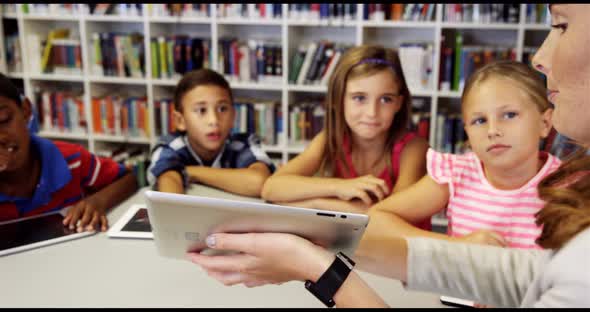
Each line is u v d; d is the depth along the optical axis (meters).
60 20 3.70
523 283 0.76
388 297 1.04
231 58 3.29
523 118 1.18
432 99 3.12
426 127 3.17
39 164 1.58
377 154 1.65
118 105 3.48
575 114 0.57
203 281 1.09
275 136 3.37
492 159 1.22
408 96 1.62
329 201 1.50
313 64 3.22
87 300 1.00
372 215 1.35
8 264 1.16
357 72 1.51
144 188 1.79
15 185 1.54
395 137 1.64
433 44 3.19
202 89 1.85
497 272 0.77
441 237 1.23
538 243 0.61
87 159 1.71
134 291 1.04
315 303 1.00
